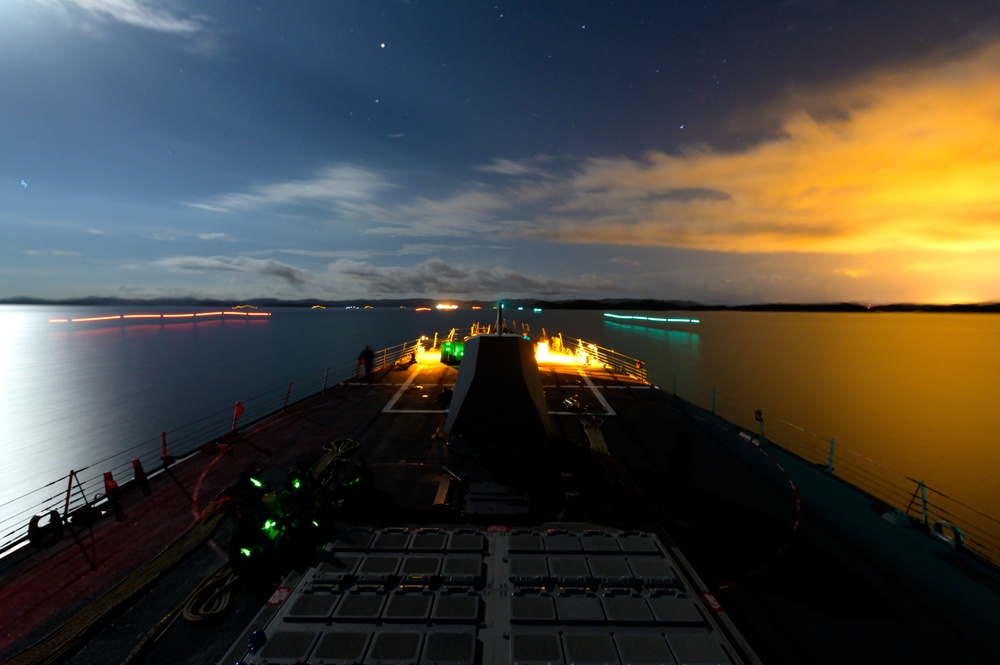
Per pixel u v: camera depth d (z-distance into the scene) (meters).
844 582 9.38
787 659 7.44
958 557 10.24
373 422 19.77
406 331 193.88
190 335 187.62
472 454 15.43
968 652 7.60
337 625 6.38
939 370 108.56
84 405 67.62
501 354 14.02
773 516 11.95
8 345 151.88
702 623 6.41
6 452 49.56
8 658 7.36
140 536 11.16
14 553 10.44
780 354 128.50
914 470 42.44
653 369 88.44
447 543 8.23
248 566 8.80
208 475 14.62
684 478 14.22
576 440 17.61
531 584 7.22
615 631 6.28
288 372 94.06
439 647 5.96
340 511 9.85
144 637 7.77
